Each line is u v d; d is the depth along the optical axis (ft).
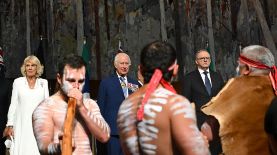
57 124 9.73
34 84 20.54
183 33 42.91
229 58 43.34
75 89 9.58
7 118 21.98
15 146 20.02
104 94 20.08
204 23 43.39
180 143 7.13
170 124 7.27
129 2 42.63
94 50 41.60
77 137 9.77
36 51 39.81
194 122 7.23
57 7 40.98
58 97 10.03
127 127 7.66
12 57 39.14
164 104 7.34
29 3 40.06
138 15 42.68
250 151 9.02
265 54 9.39
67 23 41.16
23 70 20.51
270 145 7.65
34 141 19.93
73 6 41.45
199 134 7.19
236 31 43.60
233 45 43.47
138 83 21.01
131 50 42.27
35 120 9.78
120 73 20.56
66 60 9.82
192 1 43.42
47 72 39.75
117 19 42.32
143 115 7.42
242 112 9.12
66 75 9.70
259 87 9.24
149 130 7.35
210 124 9.53
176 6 43.11
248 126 9.08
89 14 41.86
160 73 7.66
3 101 22.03
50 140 9.53
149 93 7.51
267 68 9.38
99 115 10.29
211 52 42.98
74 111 9.34
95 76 41.11
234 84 9.43
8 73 38.86
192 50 42.93
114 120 19.67
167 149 7.26
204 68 21.81
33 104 20.13
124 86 20.39
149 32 42.75
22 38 39.63
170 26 43.09
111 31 42.11
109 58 41.75
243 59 9.59
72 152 9.58
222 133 9.14
